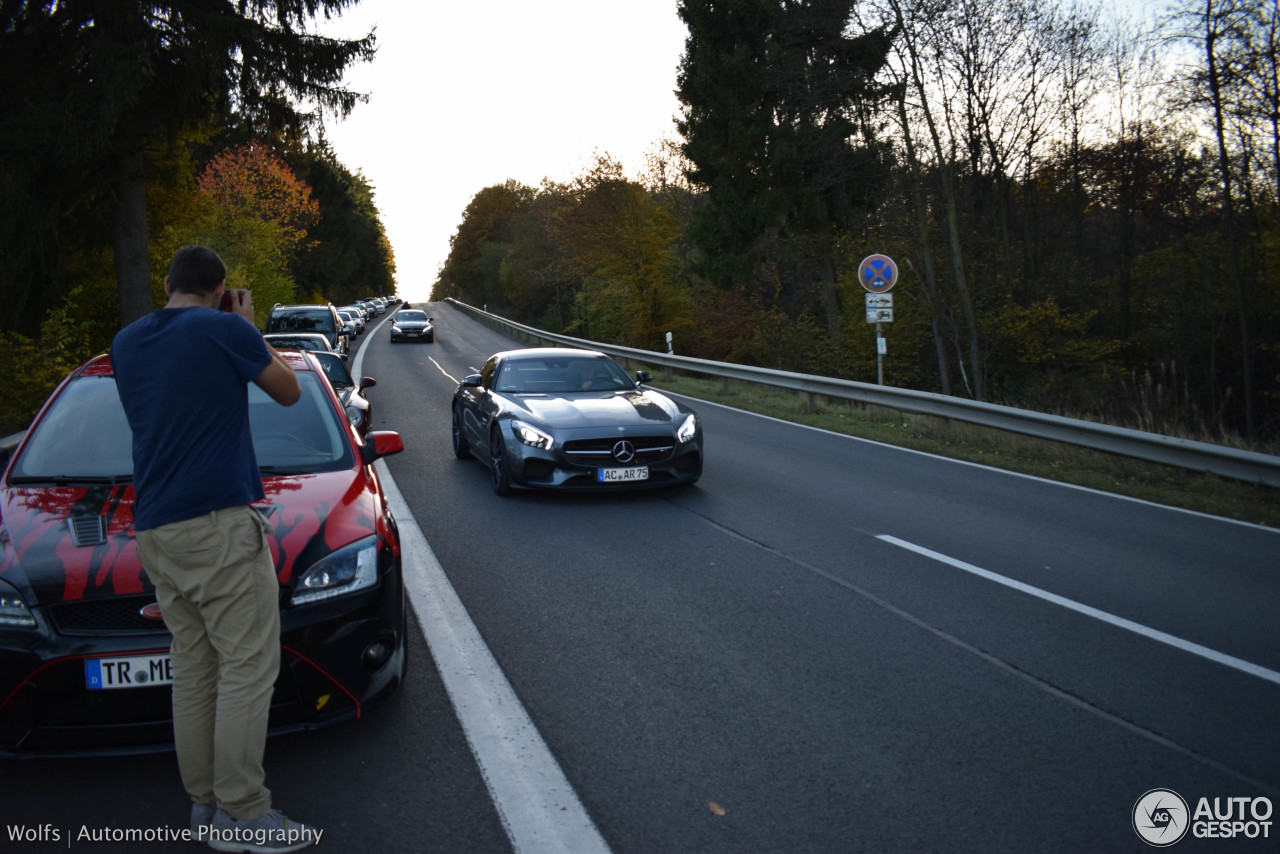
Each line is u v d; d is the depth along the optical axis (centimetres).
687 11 3019
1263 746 341
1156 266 2156
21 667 295
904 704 378
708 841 275
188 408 263
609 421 796
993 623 481
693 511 763
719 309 3509
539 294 6500
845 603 515
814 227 2822
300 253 7312
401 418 1456
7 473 393
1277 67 1662
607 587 544
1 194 1466
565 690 391
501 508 773
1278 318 1972
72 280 1878
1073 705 378
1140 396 1616
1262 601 521
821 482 902
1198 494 844
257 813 272
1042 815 291
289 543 334
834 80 1903
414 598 521
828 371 2409
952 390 2248
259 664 274
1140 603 517
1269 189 1822
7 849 267
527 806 294
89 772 316
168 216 2278
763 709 372
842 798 301
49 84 1566
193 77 1620
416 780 311
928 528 704
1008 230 2211
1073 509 779
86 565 314
